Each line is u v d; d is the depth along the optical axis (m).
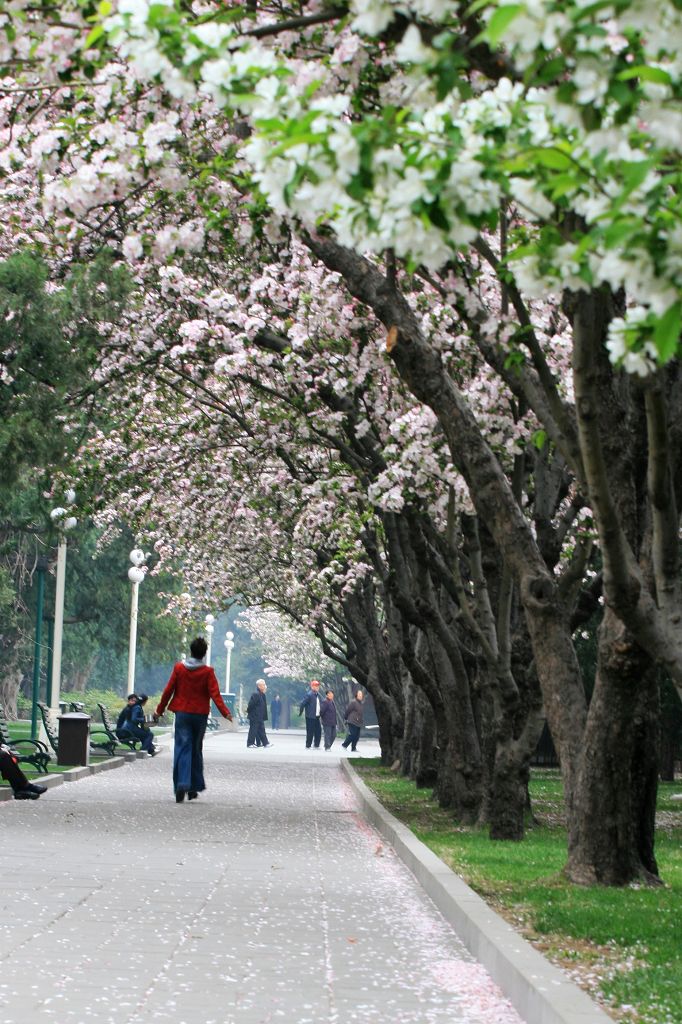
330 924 12.20
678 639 10.94
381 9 5.99
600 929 11.29
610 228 5.24
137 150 12.91
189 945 10.86
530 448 19.80
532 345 12.71
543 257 6.20
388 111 5.83
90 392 25.81
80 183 12.69
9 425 22.31
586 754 14.45
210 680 26.61
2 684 81.38
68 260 23.17
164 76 6.62
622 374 14.24
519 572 14.61
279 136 5.78
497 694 20.44
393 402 22.52
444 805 25.84
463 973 10.23
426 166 5.70
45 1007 8.52
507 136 5.94
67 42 10.16
